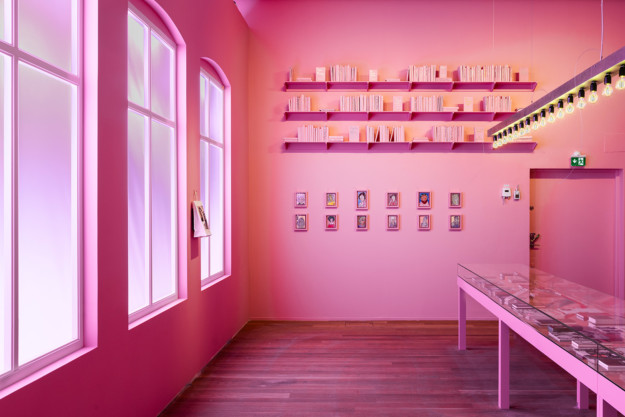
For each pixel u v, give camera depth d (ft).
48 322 10.44
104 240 8.43
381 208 21.15
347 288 21.18
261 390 12.60
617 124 20.68
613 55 9.26
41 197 11.54
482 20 21.01
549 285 12.46
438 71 20.97
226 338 17.16
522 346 16.67
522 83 20.58
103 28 8.47
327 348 16.56
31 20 12.01
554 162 20.83
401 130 20.75
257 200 21.29
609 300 10.57
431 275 21.08
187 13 12.85
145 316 10.61
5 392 6.05
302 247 21.26
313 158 21.18
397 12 21.12
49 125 11.86
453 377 13.57
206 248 15.83
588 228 21.43
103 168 8.43
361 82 20.67
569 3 20.84
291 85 20.95
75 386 7.48
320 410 11.34
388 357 15.48
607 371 6.69
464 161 21.01
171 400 11.71
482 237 21.01
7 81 6.62
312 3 21.18
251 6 21.18
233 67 18.20
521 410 11.31
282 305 21.26
